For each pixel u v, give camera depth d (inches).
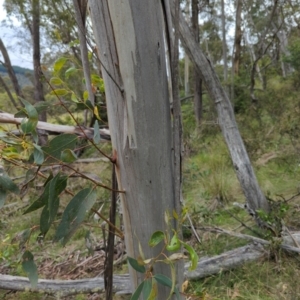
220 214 129.5
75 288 88.1
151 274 32.4
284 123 205.2
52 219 34.7
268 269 87.6
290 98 277.4
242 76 354.9
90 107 39.4
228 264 92.2
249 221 119.6
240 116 268.8
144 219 35.8
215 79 111.0
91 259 110.5
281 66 489.1
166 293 37.7
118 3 31.6
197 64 110.3
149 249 36.5
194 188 163.5
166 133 35.0
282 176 155.8
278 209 109.6
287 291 79.1
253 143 185.3
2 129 36.0
